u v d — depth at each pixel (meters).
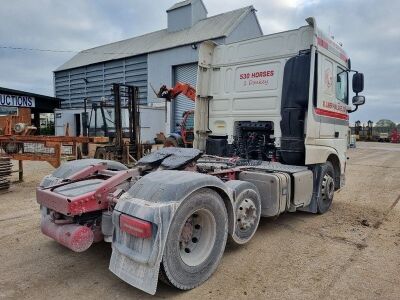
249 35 23.48
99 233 3.49
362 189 8.37
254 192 4.18
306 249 4.20
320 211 5.76
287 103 5.29
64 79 33.88
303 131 5.22
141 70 26.28
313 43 5.10
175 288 3.16
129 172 3.73
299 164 5.37
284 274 3.50
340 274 3.52
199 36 23.11
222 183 3.45
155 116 22.69
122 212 3.00
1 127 12.73
